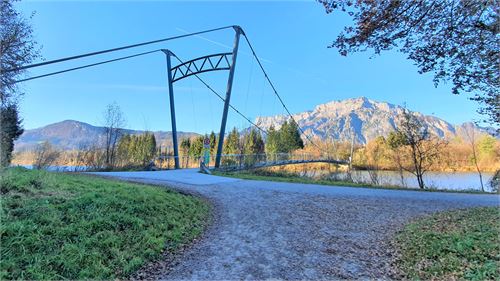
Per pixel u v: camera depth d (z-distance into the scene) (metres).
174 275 4.25
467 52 6.01
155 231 5.60
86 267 4.08
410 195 11.89
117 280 4.01
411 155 22.61
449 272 4.25
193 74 25.42
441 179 29.59
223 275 4.25
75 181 7.84
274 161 28.41
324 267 4.54
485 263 4.28
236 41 24.08
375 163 30.34
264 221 7.00
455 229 6.16
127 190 7.53
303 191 11.23
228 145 44.06
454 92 6.64
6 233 4.16
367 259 4.88
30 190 5.93
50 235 4.46
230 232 6.21
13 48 11.77
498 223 6.37
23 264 3.80
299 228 6.50
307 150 49.78
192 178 13.94
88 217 5.30
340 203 9.16
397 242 5.66
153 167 21.31
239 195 9.89
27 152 21.02
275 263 4.67
